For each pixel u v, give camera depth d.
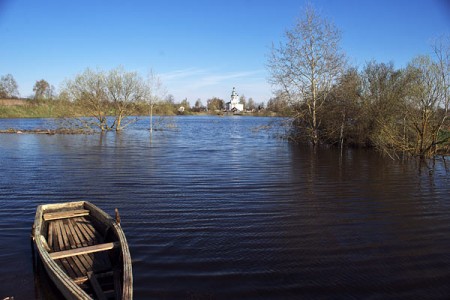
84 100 36.59
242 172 15.64
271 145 27.12
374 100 23.94
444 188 12.77
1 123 47.25
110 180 13.71
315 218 9.46
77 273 5.65
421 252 7.39
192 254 7.11
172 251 7.24
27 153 20.92
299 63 25.27
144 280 6.04
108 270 5.77
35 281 5.94
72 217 8.18
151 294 5.60
